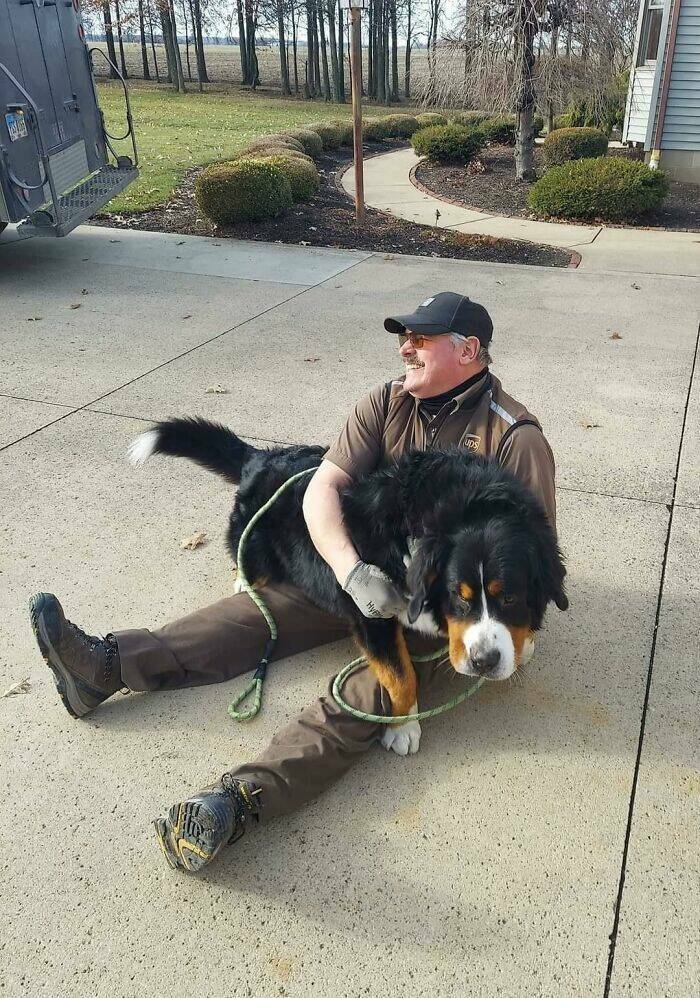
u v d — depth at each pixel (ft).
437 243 30.17
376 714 7.61
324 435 14.69
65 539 11.37
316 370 17.76
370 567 7.26
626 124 50.78
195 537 11.34
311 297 23.24
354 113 31.78
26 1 23.43
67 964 5.95
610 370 17.72
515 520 6.66
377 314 21.72
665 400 16.15
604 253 29.07
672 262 27.61
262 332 20.26
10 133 22.38
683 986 5.77
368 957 5.98
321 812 7.20
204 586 10.32
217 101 110.83
